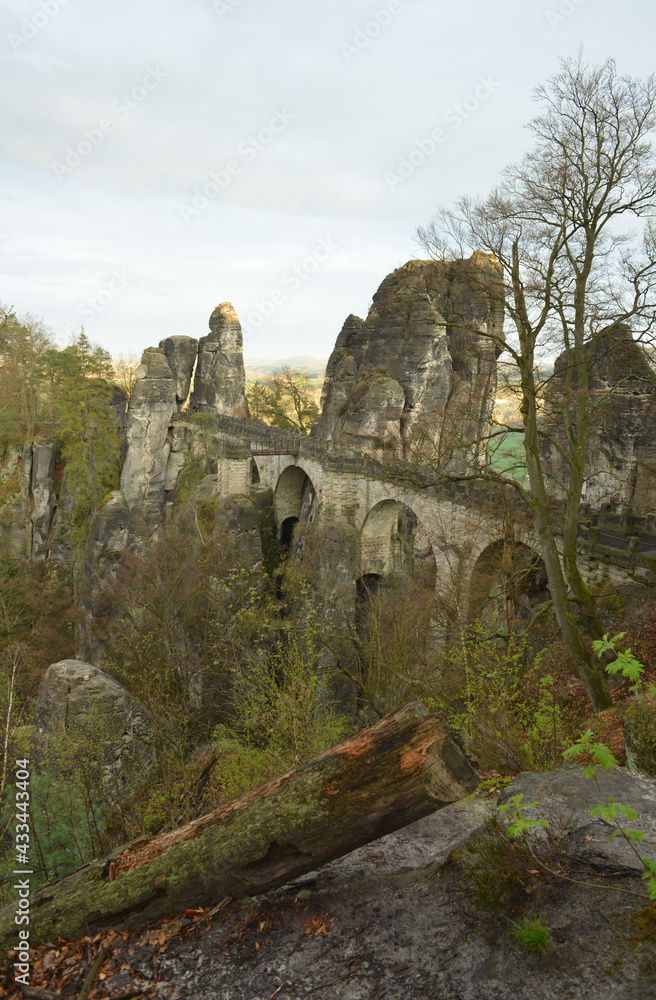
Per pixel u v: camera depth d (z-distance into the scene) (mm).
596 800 4555
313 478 43688
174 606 31062
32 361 62656
